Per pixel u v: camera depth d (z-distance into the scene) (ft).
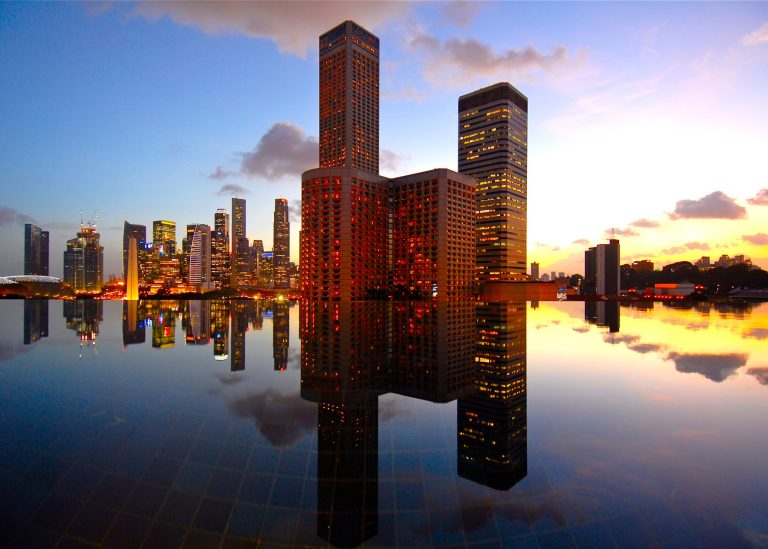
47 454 39.01
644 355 87.97
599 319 181.68
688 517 29.71
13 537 30.19
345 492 33.27
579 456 38.96
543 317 204.33
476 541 27.78
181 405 52.26
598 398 56.54
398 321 204.54
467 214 621.72
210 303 342.03
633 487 33.32
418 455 39.24
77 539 29.89
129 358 83.15
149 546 29.71
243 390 59.93
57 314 202.80
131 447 40.42
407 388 65.46
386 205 612.70
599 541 27.45
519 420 48.16
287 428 45.75
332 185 547.49
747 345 98.63
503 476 34.73
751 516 29.55
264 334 130.93
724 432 43.86
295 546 28.76
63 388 59.06
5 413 48.19
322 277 554.46
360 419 49.26
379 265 597.52
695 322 158.92
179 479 35.12
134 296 581.94
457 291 600.80
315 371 74.43
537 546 27.50
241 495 33.17
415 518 30.17
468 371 77.71
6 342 105.09
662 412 50.16
